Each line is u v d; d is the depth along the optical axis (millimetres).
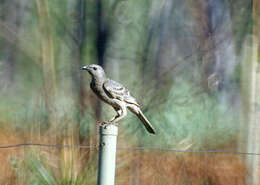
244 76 12242
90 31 13461
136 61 13125
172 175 10195
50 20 12719
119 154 10422
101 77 6484
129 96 6570
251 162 11219
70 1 13578
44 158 8805
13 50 14016
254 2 12219
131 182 10070
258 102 12117
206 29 13953
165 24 14430
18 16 14461
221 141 11234
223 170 10750
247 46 12438
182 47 14422
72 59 13023
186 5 14445
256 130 11812
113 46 13445
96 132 9578
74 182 8281
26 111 10898
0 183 8664
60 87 12086
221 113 12234
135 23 13695
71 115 10070
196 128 11195
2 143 9805
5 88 13672
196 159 10531
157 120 11273
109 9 13672
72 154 8562
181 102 11742
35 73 13422
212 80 12539
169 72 12656
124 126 11172
